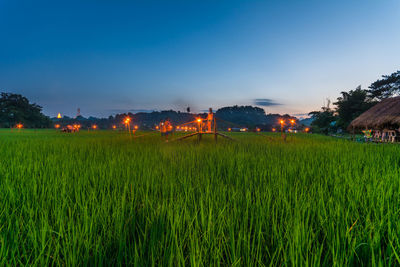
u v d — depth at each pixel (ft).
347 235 5.49
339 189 9.53
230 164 16.30
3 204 7.79
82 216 6.98
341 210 7.18
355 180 10.94
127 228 6.31
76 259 4.97
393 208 7.43
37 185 10.41
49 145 31.60
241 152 23.70
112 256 5.35
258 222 6.64
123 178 12.17
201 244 5.40
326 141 44.80
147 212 7.51
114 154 21.86
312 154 21.54
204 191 10.16
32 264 4.72
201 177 12.60
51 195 8.62
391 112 49.44
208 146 31.32
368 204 8.18
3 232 5.82
